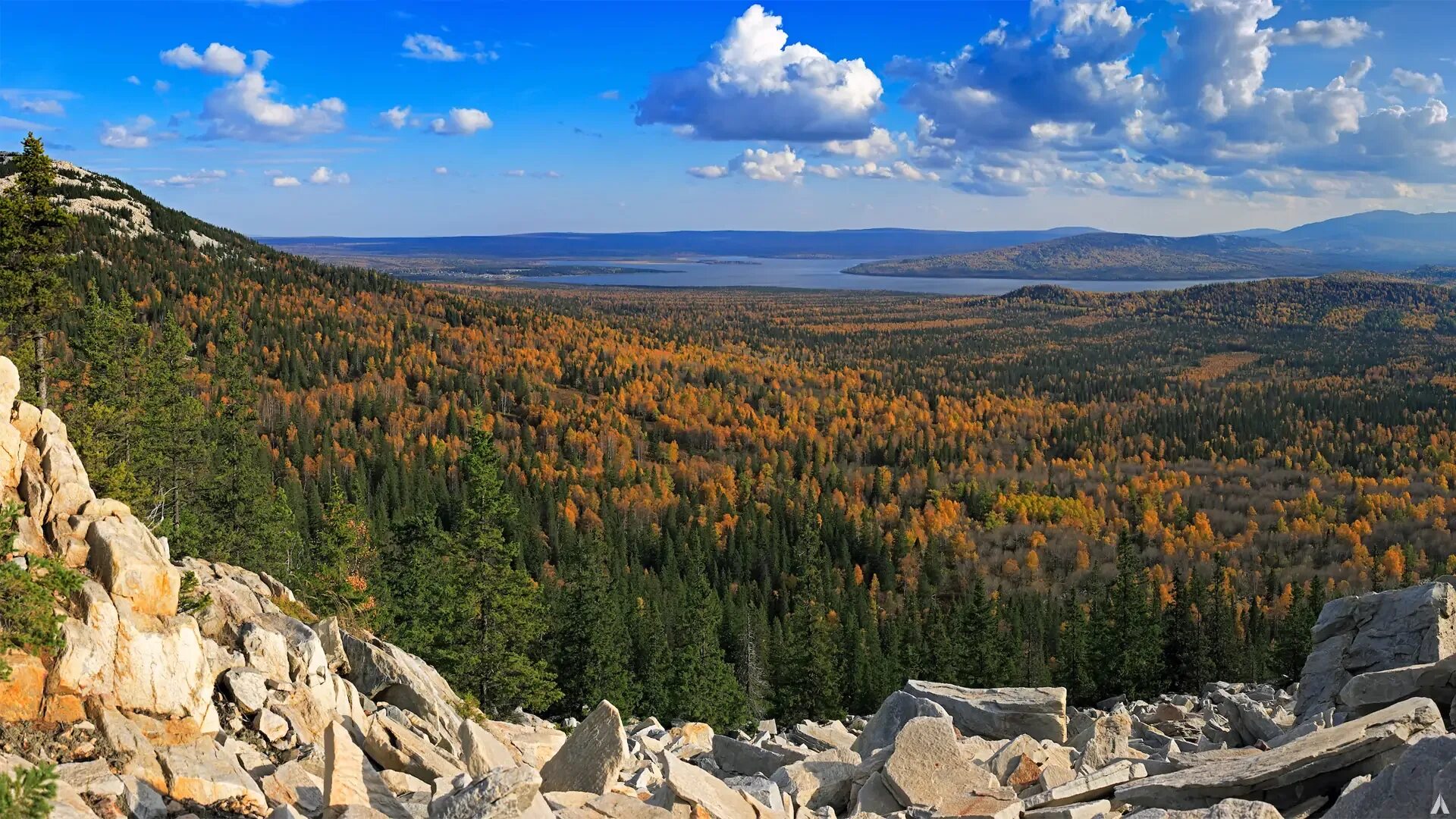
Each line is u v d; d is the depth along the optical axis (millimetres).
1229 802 13227
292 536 59031
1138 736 25250
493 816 11906
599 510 157500
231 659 18172
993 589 146500
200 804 13297
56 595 14492
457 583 44781
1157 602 79625
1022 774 18719
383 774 15711
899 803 17422
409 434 181875
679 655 58688
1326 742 15570
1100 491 198500
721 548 145750
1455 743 12508
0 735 12828
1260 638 85688
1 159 152875
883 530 169500
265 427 167125
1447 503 183250
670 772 15336
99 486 39312
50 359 44562
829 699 66562
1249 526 176875
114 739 13555
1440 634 25047
